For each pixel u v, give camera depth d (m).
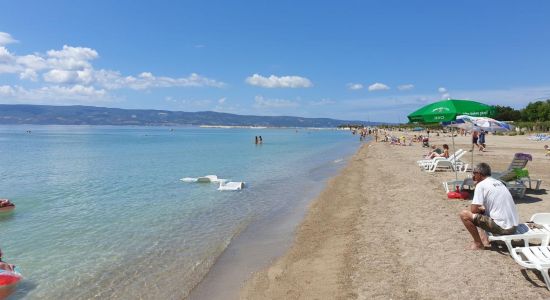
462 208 11.64
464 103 11.02
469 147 40.91
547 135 58.91
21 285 7.85
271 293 7.12
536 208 11.23
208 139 89.44
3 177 23.89
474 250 7.83
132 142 72.88
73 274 8.38
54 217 13.40
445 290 6.25
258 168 28.31
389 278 6.95
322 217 12.54
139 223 12.51
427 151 38.03
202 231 11.57
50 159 36.69
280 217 13.09
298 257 8.95
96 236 11.14
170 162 33.47
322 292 6.85
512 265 7.02
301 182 20.95
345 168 25.80
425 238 8.91
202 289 7.55
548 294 5.92
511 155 28.72
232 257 9.29
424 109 11.59
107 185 20.44
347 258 8.27
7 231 11.67
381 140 68.25
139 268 8.70
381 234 9.62
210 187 19.55
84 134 121.62
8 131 148.25
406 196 14.01
